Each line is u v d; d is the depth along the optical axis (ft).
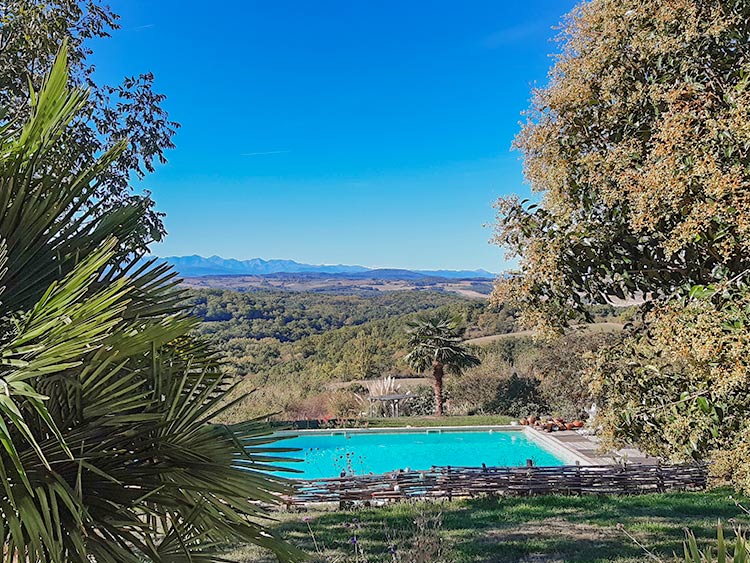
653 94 12.96
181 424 7.56
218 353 9.92
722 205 10.77
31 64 18.20
